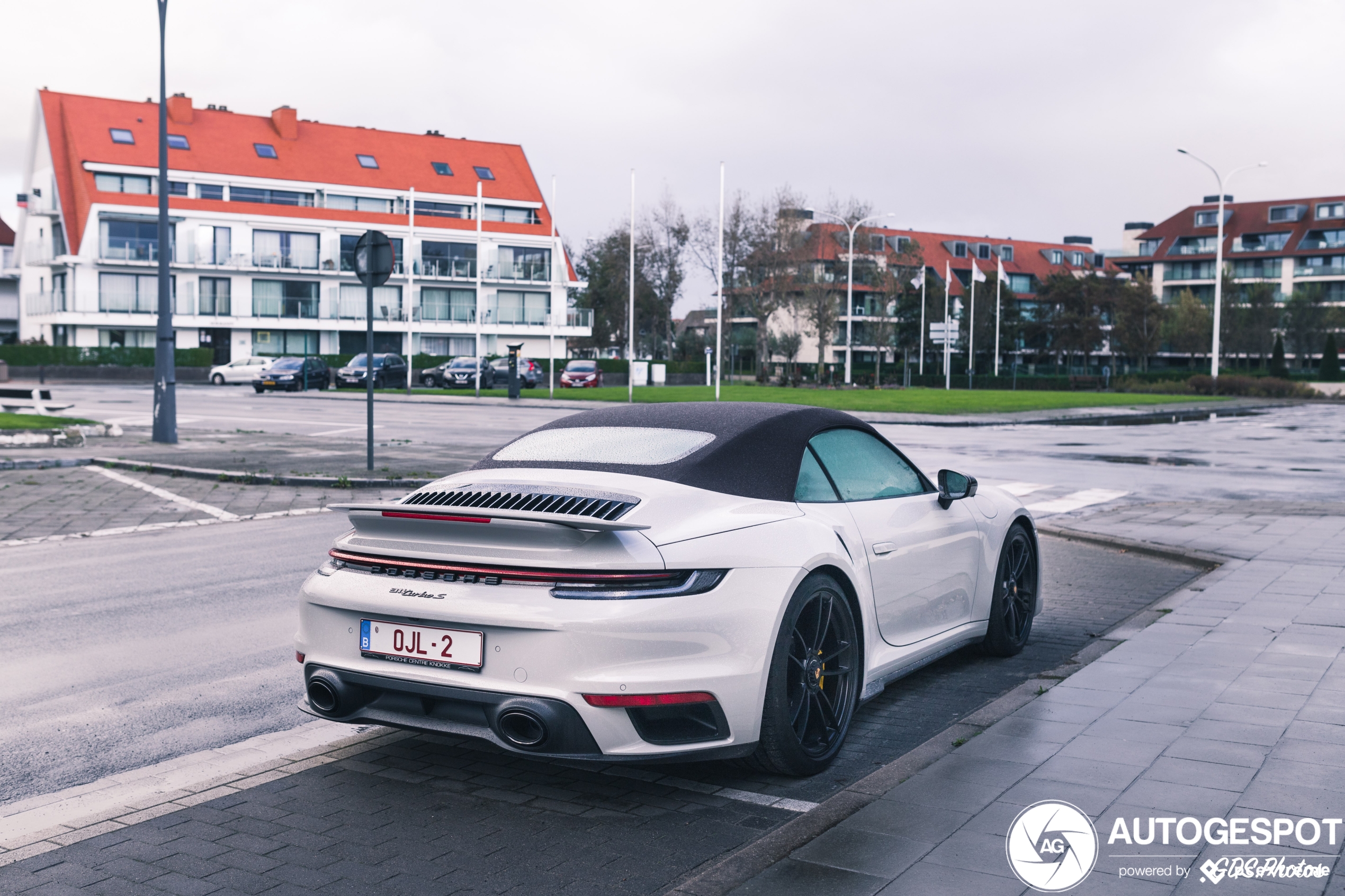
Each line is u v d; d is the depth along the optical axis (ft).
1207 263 335.88
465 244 215.72
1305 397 180.34
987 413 110.73
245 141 204.23
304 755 14.37
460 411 107.24
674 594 11.67
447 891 10.32
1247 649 17.95
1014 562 19.53
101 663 18.74
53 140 191.21
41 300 194.59
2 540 31.48
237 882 10.48
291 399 128.06
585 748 11.50
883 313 225.56
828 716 13.89
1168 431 90.22
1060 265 335.47
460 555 12.09
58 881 10.51
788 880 9.73
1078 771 12.36
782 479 14.11
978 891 9.48
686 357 293.43
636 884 10.49
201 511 37.29
